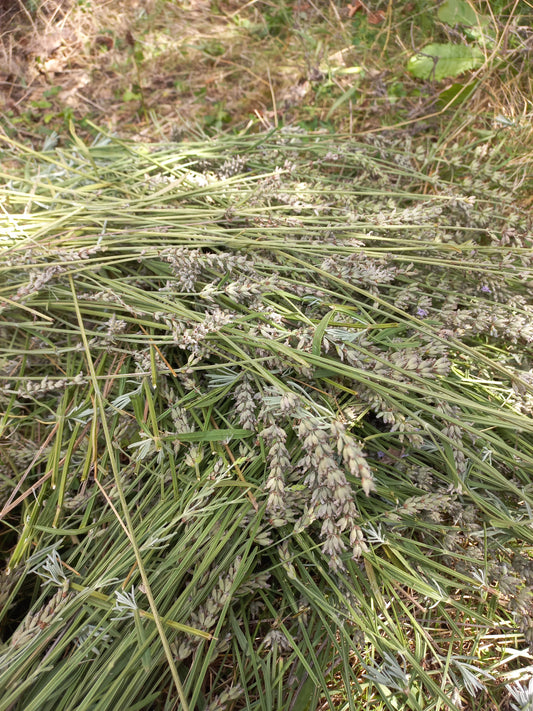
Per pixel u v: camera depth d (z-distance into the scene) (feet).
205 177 1.40
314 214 1.31
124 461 1.12
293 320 1.10
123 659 0.82
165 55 2.27
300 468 0.99
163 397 1.12
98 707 0.74
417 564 0.98
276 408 0.93
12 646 0.81
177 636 0.85
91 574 0.88
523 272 1.16
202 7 2.44
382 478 1.04
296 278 1.17
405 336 1.17
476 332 1.13
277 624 0.92
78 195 1.35
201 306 1.17
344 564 0.96
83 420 1.04
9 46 2.24
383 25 2.18
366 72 2.08
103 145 1.61
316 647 0.95
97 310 1.17
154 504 1.01
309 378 1.01
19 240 1.22
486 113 1.81
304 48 2.17
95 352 1.17
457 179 1.64
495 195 1.37
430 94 1.90
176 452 1.00
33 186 1.41
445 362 0.92
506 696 0.98
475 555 0.95
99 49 2.33
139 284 1.21
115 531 0.95
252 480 0.98
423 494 0.99
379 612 1.02
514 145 1.70
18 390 1.09
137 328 1.17
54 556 0.90
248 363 1.03
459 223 1.39
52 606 0.85
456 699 0.90
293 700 0.89
